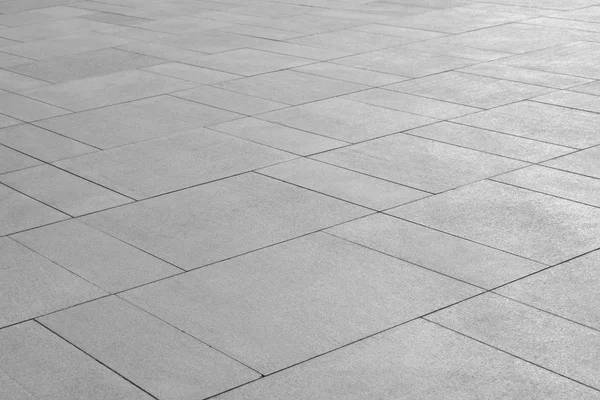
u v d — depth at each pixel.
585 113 9.10
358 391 4.67
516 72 10.71
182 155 8.25
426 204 7.00
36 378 4.87
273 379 4.79
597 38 12.33
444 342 5.11
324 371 4.86
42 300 5.72
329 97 9.88
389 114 9.23
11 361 5.04
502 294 5.63
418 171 7.68
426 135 8.57
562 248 6.22
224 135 8.75
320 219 6.79
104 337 5.27
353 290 5.72
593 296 5.58
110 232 6.69
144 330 5.33
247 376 4.83
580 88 9.99
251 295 5.70
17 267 6.18
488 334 5.18
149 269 6.09
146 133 8.91
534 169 7.66
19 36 13.82
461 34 12.79
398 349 5.05
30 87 10.81
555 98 9.64
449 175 7.57
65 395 4.71
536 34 12.68
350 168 7.79
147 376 4.86
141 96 10.23
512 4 15.00
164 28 13.94
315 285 5.80
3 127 9.31
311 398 4.62
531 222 6.64
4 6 16.66
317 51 12.01
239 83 10.58
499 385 4.70
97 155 8.36
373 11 14.69
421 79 10.50
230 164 7.98
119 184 7.63
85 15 15.41
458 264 6.02
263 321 5.39
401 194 7.21
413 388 4.68
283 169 7.81
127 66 11.62
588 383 4.70
